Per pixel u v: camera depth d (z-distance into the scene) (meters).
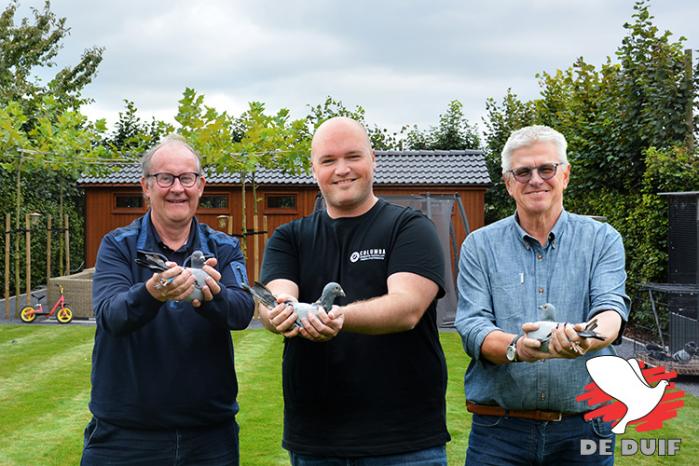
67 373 7.79
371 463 2.59
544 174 2.79
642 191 9.77
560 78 16.47
